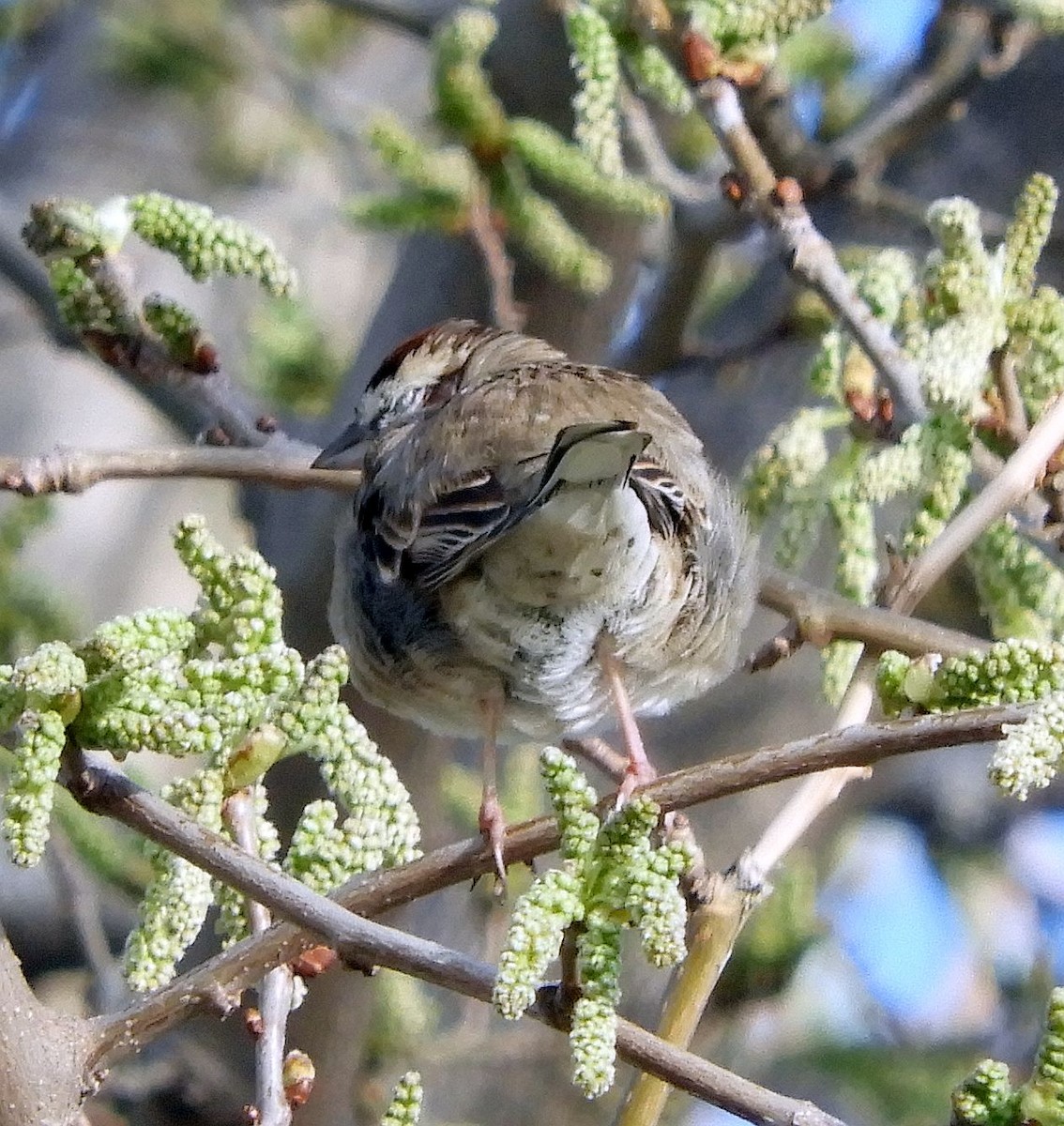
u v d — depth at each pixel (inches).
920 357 333.1
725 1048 534.6
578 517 313.1
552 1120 518.6
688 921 280.4
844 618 356.5
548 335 507.5
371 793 252.5
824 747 235.1
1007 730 214.1
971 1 459.5
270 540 508.1
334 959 272.5
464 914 539.8
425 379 406.0
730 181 355.9
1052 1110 209.2
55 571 690.8
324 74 740.7
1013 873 687.7
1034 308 329.1
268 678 213.9
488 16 441.1
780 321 498.3
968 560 356.8
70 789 222.1
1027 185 333.7
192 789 243.8
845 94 589.6
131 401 733.3
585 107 342.6
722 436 546.3
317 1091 456.1
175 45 715.4
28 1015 220.2
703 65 342.0
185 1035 498.0
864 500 322.0
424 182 423.5
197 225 343.9
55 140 747.4
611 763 362.9
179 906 243.6
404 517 343.0
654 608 337.7
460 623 343.9
